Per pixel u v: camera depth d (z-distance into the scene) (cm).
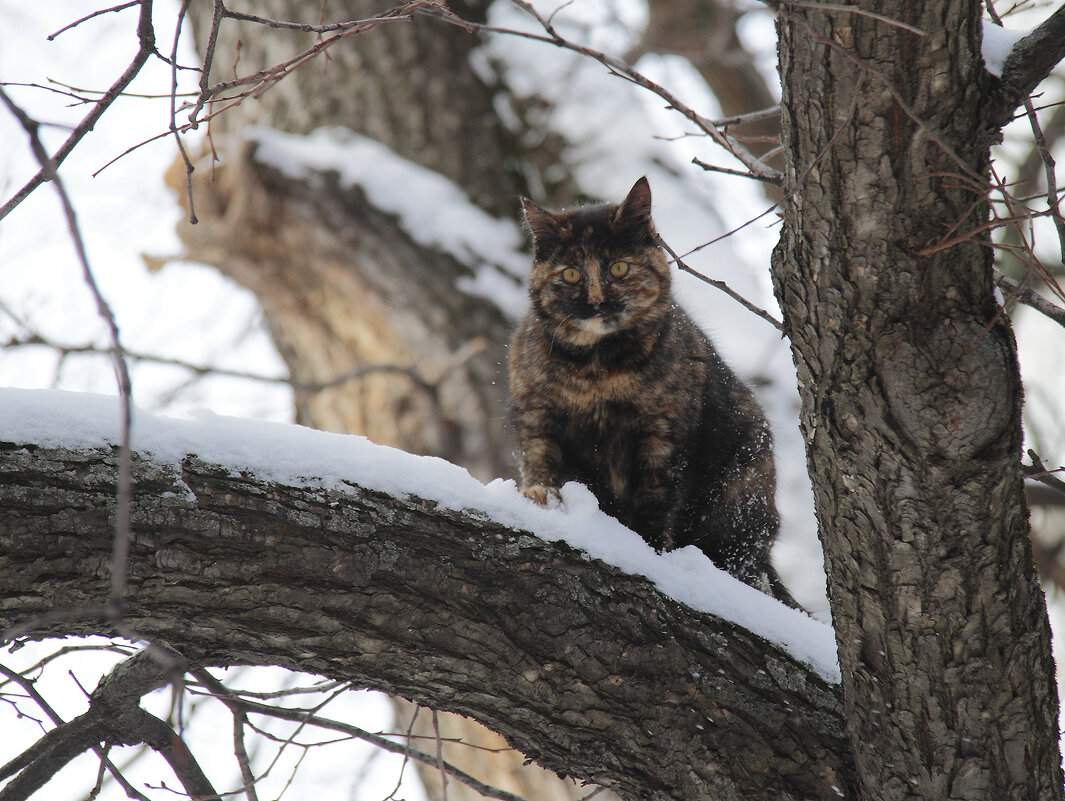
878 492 519
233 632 553
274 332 1602
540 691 592
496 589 588
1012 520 521
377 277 1359
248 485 550
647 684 601
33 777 616
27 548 506
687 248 1403
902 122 464
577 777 641
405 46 1496
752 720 607
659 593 627
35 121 348
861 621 558
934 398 489
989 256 493
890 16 450
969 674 542
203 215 1305
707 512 909
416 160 1476
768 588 938
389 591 568
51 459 515
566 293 891
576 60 1530
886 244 483
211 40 518
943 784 565
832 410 522
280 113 1506
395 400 1400
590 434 895
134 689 610
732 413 948
